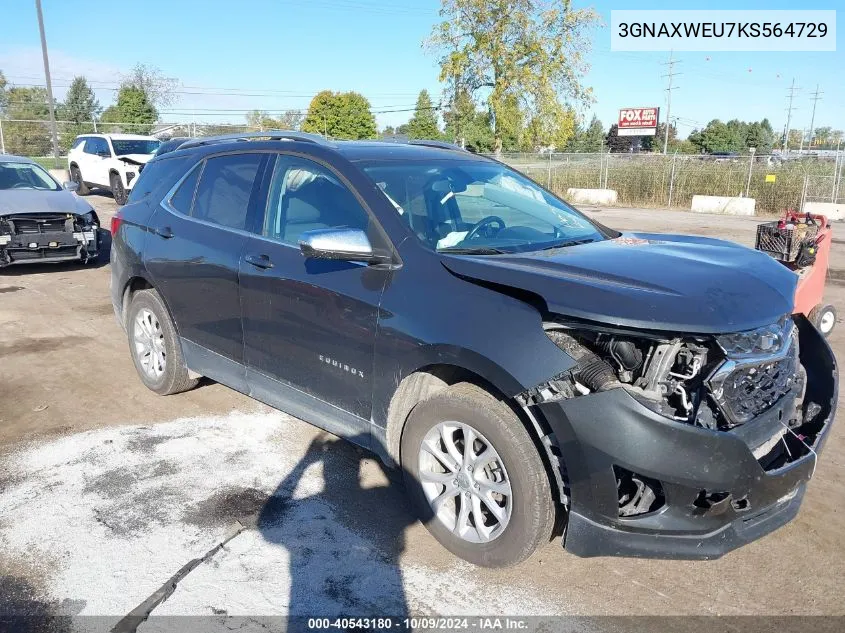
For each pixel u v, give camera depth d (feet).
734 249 11.84
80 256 32.83
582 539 9.15
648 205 84.69
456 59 90.84
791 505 9.91
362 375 11.23
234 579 9.97
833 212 67.15
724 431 8.88
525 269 9.86
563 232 12.81
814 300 20.20
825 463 13.76
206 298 14.29
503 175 14.33
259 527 11.28
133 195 17.74
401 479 12.93
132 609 9.31
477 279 9.96
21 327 23.36
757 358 9.12
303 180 12.89
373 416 11.26
